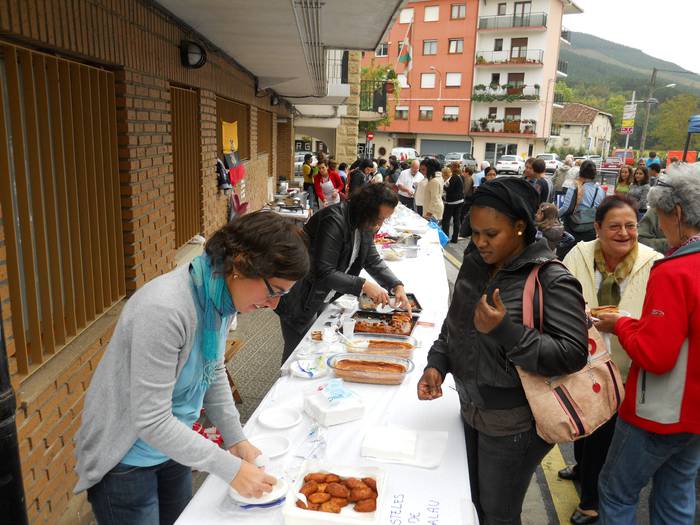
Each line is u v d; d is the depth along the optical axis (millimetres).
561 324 1706
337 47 6047
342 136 20031
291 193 13477
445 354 2215
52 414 2510
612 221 2600
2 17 2098
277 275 1411
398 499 1678
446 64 44188
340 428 2109
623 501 2234
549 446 1897
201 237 5590
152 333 1395
